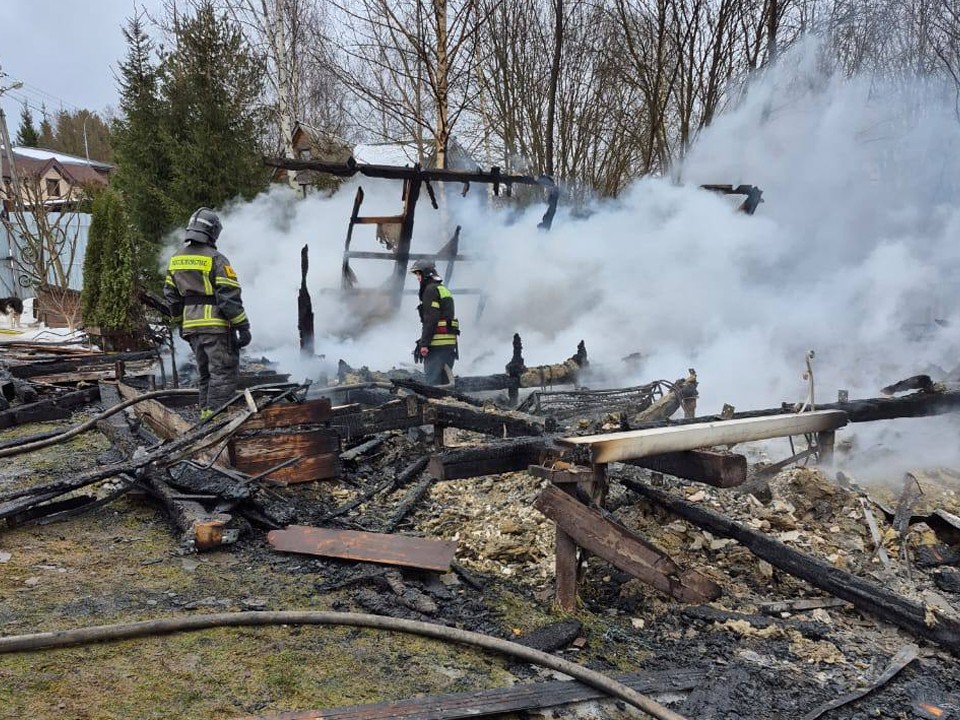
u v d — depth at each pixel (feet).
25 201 88.43
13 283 87.81
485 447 14.44
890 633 13.09
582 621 13.03
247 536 15.71
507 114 50.60
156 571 13.83
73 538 15.33
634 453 14.19
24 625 11.38
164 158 45.09
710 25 44.88
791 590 14.55
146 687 10.01
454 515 17.51
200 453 18.37
